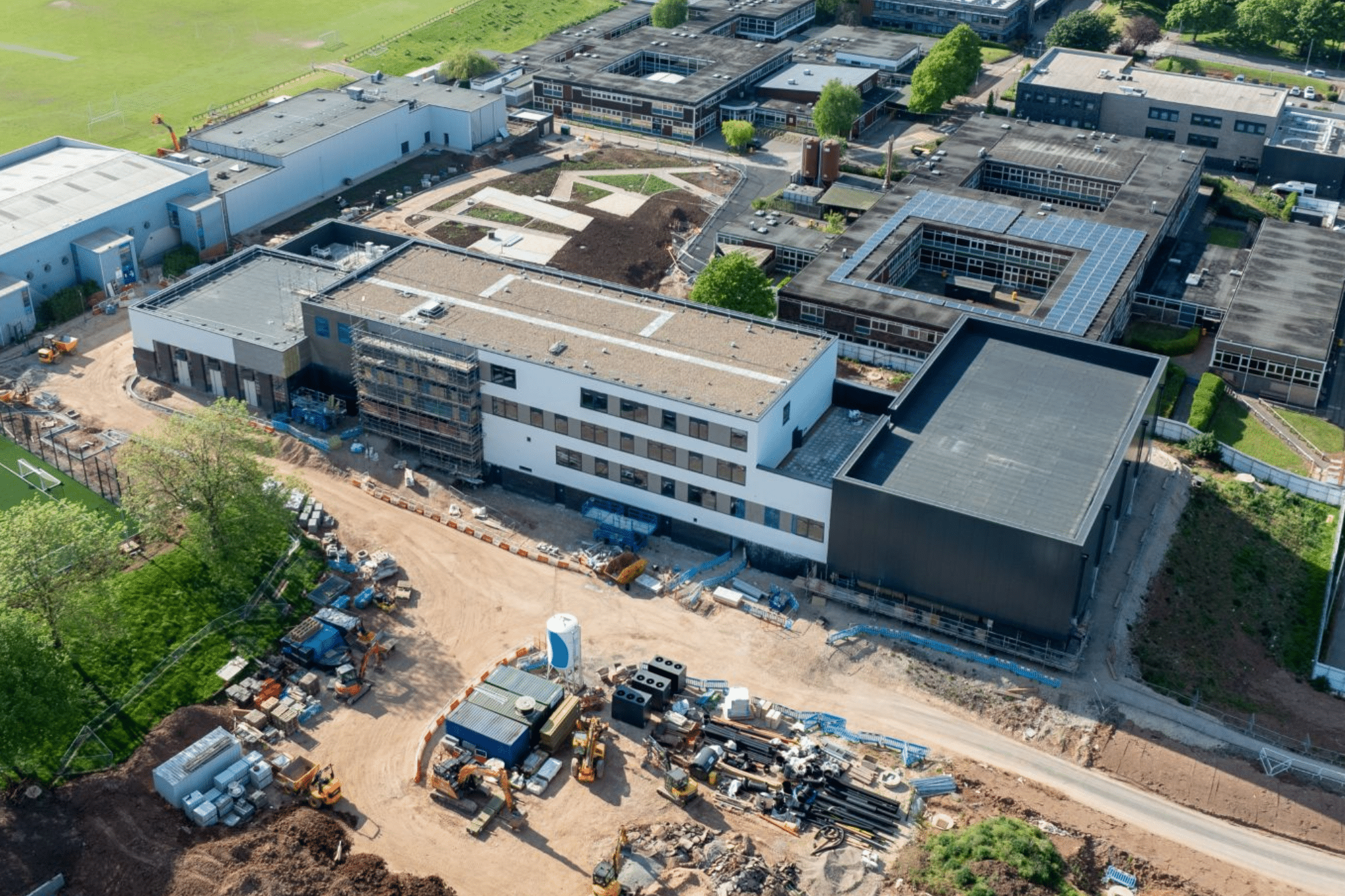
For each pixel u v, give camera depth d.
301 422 155.00
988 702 119.31
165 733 110.94
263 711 115.44
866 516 124.69
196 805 104.88
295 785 108.38
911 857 103.25
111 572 119.62
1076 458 132.50
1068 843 105.50
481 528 141.12
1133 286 185.38
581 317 149.75
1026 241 193.50
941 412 140.62
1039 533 116.25
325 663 121.00
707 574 135.50
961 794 110.31
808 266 188.38
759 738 114.19
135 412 159.88
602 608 130.25
